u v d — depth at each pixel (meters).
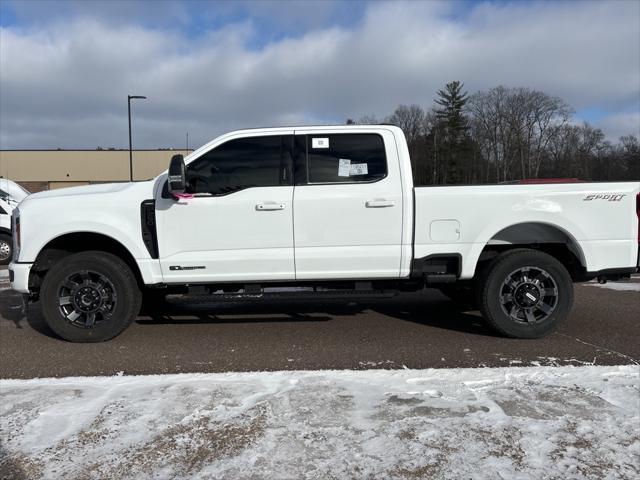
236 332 5.62
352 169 5.15
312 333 5.56
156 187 5.13
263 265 5.12
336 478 2.65
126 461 2.83
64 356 4.82
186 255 5.10
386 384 3.90
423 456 2.84
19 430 3.20
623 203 5.11
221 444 3.00
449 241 5.12
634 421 3.22
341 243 5.11
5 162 51.38
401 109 70.81
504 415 3.32
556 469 2.71
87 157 52.00
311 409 3.45
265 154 5.16
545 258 5.09
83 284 5.14
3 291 8.77
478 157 71.50
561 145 71.94
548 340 5.18
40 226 5.09
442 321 6.07
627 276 5.23
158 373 4.31
